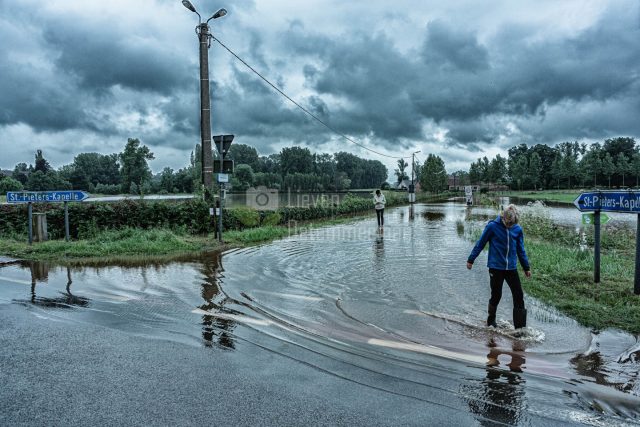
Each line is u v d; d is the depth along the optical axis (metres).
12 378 3.77
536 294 6.70
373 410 3.26
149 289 7.07
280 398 3.43
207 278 7.96
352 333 5.04
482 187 89.62
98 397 3.43
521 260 5.27
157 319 5.48
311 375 3.87
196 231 13.84
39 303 6.18
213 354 4.34
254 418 3.13
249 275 8.27
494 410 3.29
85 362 4.11
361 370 4.00
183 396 3.45
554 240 13.52
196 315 5.68
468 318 5.63
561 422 3.13
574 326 5.32
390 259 10.10
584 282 7.27
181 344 4.61
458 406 3.35
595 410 3.32
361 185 118.44
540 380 3.84
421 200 51.03
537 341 4.80
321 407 3.29
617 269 8.12
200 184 15.24
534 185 90.06
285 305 6.21
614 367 4.14
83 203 13.25
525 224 15.67
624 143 110.25
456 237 14.46
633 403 3.44
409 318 5.63
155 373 3.88
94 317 5.54
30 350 4.41
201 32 13.48
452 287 7.30
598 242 7.20
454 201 48.25
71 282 7.52
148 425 3.03
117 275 8.12
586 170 79.69
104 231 12.38
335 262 9.73
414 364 4.16
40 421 3.08
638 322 5.38
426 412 3.24
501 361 4.26
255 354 4.36
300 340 4.79
